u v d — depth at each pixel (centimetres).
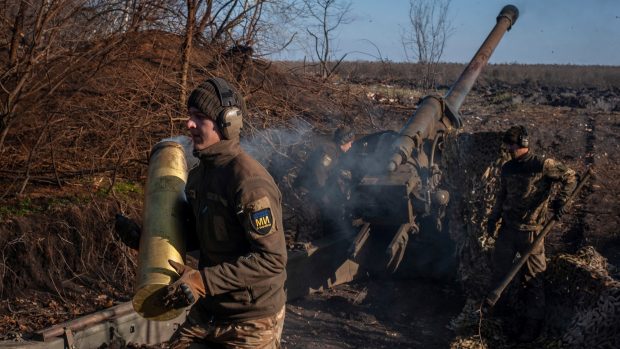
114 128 619
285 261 281
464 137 598
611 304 460
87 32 639
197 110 285
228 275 271
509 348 512
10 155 596
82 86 588
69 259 532
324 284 636
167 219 295
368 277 675
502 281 516
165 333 490
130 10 654
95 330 452
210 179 287
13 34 583
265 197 277
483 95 1889
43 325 468
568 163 1055
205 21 757
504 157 569
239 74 763
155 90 637
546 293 530
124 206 574
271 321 285
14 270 505
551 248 729
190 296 260
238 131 291
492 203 568
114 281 537
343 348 519
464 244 593
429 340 539
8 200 554
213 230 286
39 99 571
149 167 321
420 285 655
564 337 481
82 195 575
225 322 285
